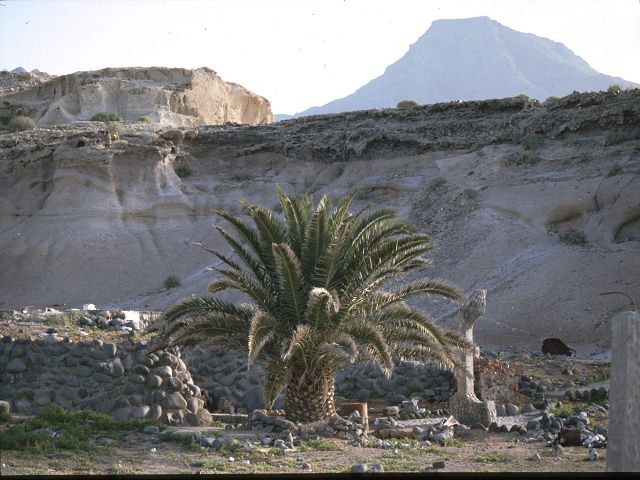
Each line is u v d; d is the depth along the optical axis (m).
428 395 21.72
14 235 71.31
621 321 10.69
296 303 17.00
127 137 77.19
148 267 66.75
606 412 20.75
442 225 60.00
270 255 17.67
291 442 15.23
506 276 51.28
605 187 56.44
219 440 14.34
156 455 13.37
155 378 17.42
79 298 64.50
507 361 27.88
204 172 77.50
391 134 72.75
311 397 17.61
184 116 111.69
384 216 17.97
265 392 17.12
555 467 13.67
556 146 64.69
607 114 63.94
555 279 49.25
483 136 69.94
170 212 71.56
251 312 17.73
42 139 80.69
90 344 17.77
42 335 18.56
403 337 17.44
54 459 12.41
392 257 17.31
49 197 73.38
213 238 68.56
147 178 73.62
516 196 59.53
